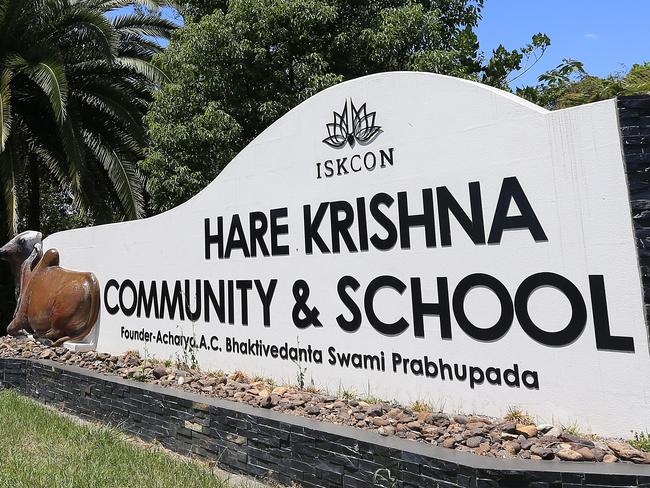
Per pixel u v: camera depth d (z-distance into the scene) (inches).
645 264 150.1
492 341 175.6
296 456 175.2
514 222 173.3
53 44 523.5
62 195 880.9
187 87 454.0
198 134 425.7
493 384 174.6
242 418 192.9
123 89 550.9
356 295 211.5
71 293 349.4
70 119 488.4
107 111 524.7
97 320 344.5
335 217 220.1
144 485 172.9
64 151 527.8
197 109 449.1
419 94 198.1
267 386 233.3
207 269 274.1
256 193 251.8
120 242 331.6
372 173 209.3
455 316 184.2
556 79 457.7
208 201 275.9
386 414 184.5
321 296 223.1
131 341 318.3
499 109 178.5
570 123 164.2
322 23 444.1
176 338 289.6
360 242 211.3
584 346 158.2
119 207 609.0
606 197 157.2
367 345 206.8
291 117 239.0
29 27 507.8
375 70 477.1
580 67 452.8
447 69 421.1
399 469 149.5
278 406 201.2
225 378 245.9
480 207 180.9
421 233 194.2
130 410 239.5
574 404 159.0
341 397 209.3
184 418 214.5
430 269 191.3
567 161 164.1
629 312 151.7
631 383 150.1
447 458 140.9
